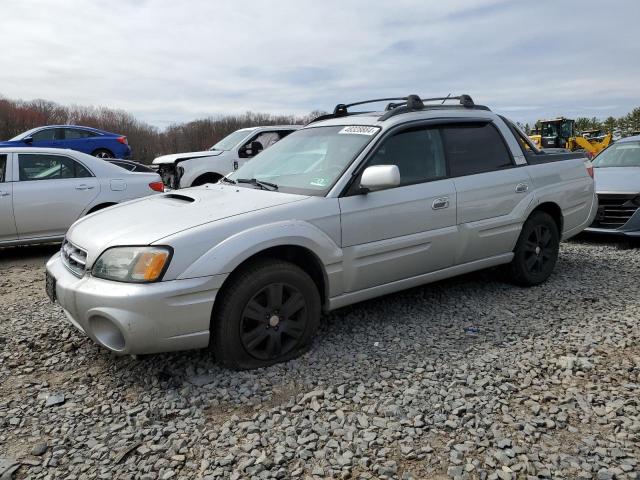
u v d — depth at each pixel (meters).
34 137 16.16
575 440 2.55
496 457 2.41
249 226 3.25
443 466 2.38
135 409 2.89
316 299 3.54
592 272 5.52
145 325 2.94
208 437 2.63
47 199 6.93
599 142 23.28
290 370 3.33
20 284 5.64
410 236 3.96
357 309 4.41
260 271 3.26
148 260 2.98
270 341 3.37
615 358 3.42
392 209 3.84
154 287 2.94
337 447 2.51
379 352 3.57
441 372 3.25
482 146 4.60
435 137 4.29
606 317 4.15
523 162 4.83
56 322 4.22
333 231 3.56
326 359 3.47
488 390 3.02
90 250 3.20
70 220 7.10
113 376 3.30
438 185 4.14
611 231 6.81
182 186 10.70
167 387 3.14
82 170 7.32
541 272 5.01
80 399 3.03
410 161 4.08
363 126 4.14
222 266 3.08
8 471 2.38
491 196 4.46
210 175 10.84
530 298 4.66
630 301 4.54
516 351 3.55
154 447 2.54
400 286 4.04
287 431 2.65
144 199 4.06
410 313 4.32
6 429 2.73
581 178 5.35
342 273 3.64
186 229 3.13
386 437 2.59
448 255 4.24
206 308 3.07
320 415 2.80
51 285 3.50
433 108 4.46
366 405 2.88
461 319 4.17
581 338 3.74
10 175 6.82
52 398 3.01
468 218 4.32
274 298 3.34
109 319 2.96
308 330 3.52
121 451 2.52
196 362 3.44
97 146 17.12
